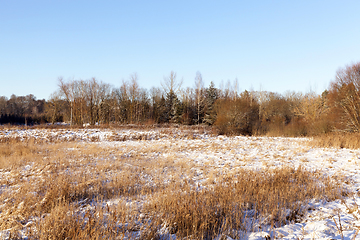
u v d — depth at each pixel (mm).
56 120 54281
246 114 24562
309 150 13445
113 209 5293
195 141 18938
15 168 9758
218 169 9758
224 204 5285
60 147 15031
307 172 8172
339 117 20203
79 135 20953
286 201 5699
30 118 56250
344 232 3982
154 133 22297
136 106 46656
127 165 10375
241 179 7145
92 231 3967
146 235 4168
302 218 4949
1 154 12594
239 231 4445
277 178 7336
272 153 13031
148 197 6242
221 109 25609
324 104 28641
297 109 33219
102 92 50844
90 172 9117
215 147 15461
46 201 5621
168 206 5250
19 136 19656
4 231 4281
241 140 19188
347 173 8273
